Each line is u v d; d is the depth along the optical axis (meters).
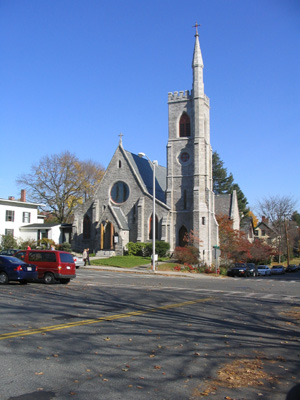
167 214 53.88
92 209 58.75
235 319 14.74
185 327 12.78
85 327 11.97
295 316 15.95
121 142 58.69
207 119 58.16
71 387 7.01
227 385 7.49
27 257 25.36
